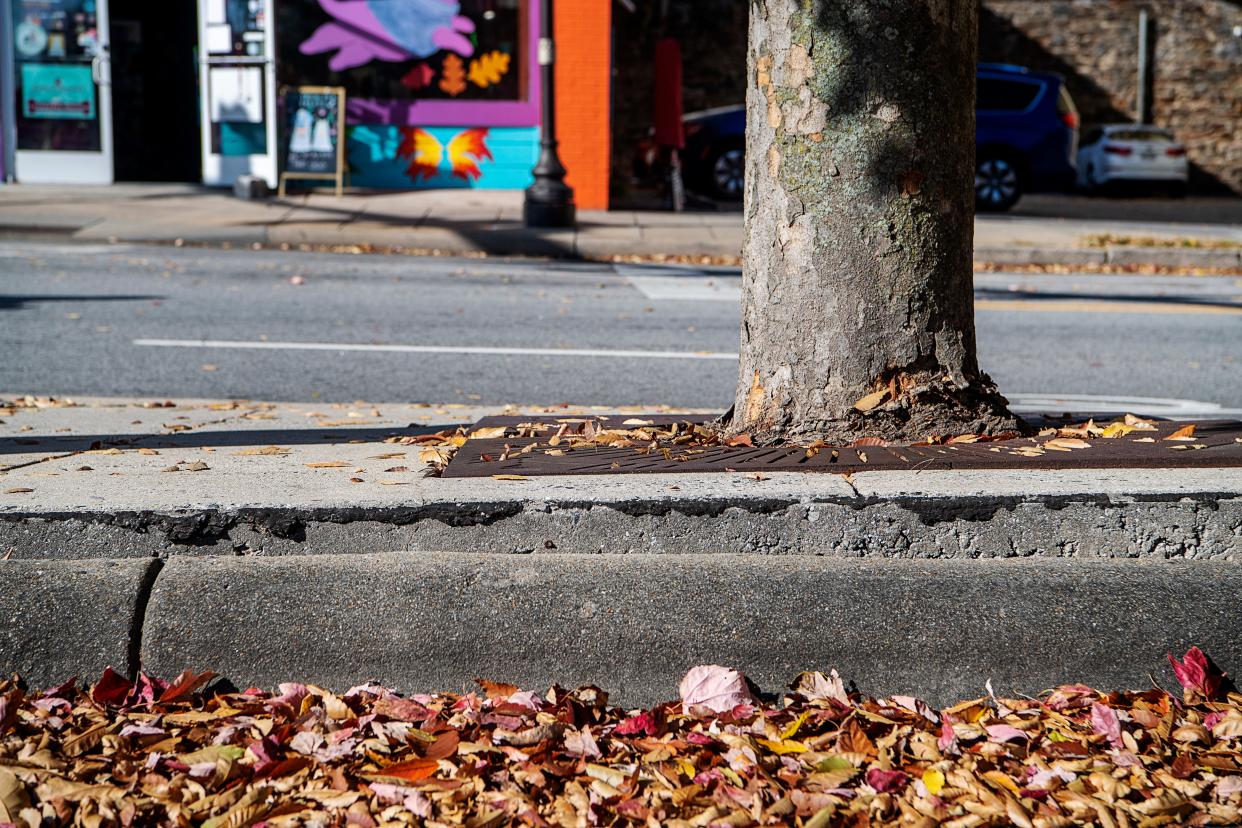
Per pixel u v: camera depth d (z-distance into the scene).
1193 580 2.87
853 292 3.54
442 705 2.71
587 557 2.92
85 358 6.81
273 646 2.78
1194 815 2.32
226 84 15.76
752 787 2.35
